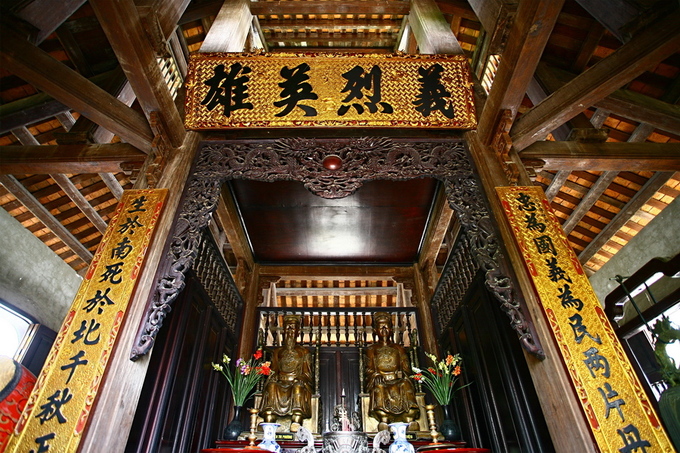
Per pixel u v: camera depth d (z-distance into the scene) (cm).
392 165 550
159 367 464
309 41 1076
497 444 544
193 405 547
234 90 577
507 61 469
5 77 593
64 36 651
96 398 323
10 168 526
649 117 573
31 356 719
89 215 797
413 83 590
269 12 933
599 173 790
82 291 383
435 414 732
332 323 1093
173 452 484
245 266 852
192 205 489
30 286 733
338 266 914
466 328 654
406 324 920
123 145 534
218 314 677
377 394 682
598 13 489
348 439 520
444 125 569
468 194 513
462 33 910
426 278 874
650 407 322
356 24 1016
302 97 575
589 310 379
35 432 304
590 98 468
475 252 458
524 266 417
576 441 329
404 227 811
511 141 504
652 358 607
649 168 549
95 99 450
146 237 423
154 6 449
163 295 404
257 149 557
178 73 839
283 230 813
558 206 889
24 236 735
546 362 369
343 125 561
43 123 685
